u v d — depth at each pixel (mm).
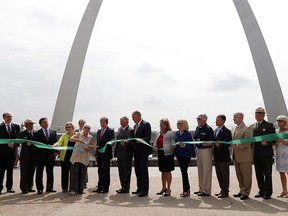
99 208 6609
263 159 7617
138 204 7027
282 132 7848
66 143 8984
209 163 8039
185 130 8203
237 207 6633
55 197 8008
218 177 8023
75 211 6336
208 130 8062
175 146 8102
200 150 8141
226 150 7852
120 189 8773
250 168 7582
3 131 8812
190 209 6453
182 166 8070
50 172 8977
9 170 8938
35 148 8727
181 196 7992
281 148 7914
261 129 7723
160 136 8430
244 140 7594
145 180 8148
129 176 8617
